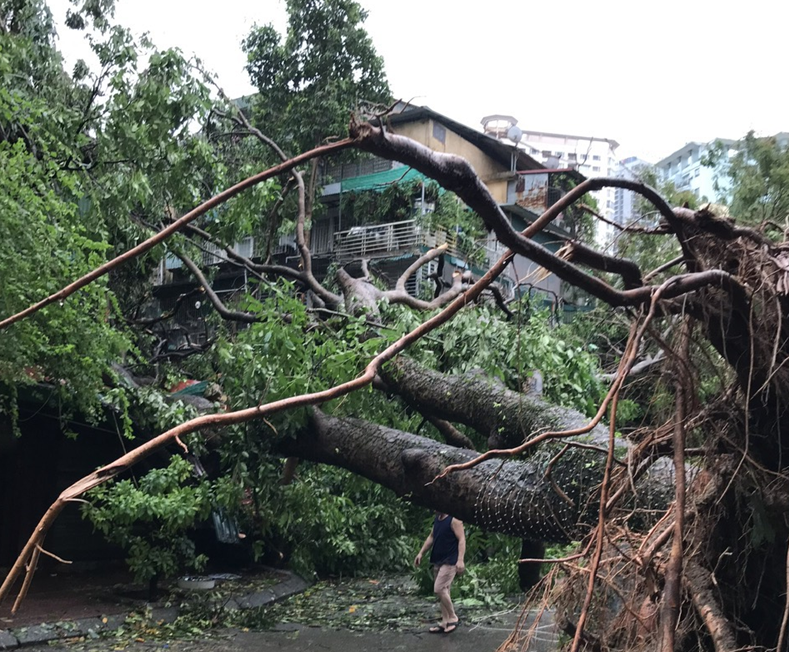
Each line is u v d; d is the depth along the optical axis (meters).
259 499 8.53
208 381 9.70
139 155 8.59
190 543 8.88
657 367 3.35
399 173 17.25
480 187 2.35
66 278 6.51
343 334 7.73
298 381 7.10
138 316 12.33
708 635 2.92
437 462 5.62
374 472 6.52
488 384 6.26
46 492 9.83
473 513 5.29
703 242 3.04
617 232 3.44
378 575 11.55
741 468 3.00
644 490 3.99
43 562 9.82
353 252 17.09
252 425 7.79
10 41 8.12
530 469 5.07
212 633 7.58
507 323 7.75
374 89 16.97
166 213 9.71
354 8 16.89
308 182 16.44
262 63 17.12
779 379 2.89
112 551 10.69
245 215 9.05
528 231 2.53
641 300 2.67
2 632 6.73
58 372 6.79
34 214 6.17
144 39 9.03
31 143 7.31
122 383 8.07
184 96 8.91
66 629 7.16
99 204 8.24
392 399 8.13
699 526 3.08
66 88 9.89
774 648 3.02
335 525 9.42
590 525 4.12
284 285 7.97
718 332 2.96
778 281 2.85
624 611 3.14
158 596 8.88
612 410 2.34
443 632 7.79
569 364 7.40
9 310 5.94
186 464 7.85
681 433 2.51
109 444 10.47
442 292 10.41
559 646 3.73
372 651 7.00
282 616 8.51
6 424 9.59
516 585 9.58
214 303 9.16
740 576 3.06
